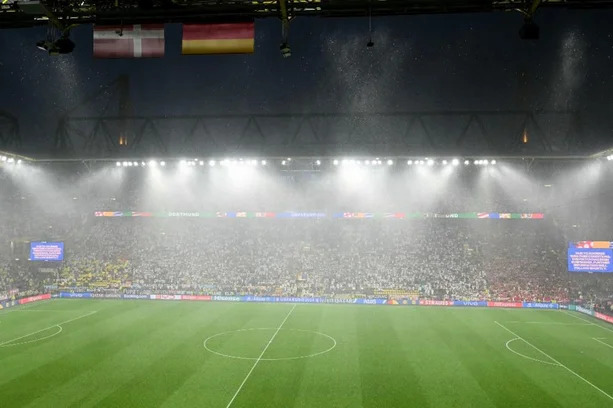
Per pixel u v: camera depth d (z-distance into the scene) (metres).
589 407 21.84
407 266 56.28
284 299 50.56
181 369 26.84
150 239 62.44
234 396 22.70
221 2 17.67
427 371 26.78
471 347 32.25
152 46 17.50
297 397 22.62
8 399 22.22
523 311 46.56
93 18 18.55
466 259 57.00
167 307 47.06
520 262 56.00
